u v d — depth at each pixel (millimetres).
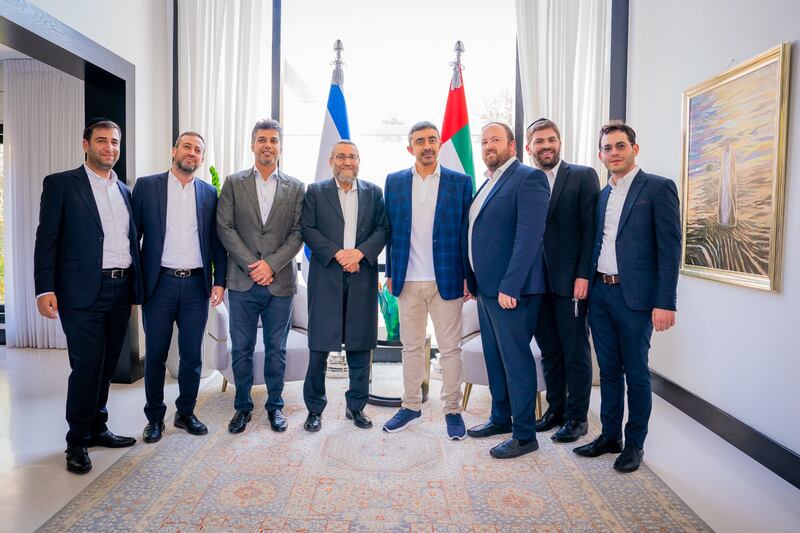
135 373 3701
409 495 2088
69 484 2143
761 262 2422
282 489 2119
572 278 2572
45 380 3660
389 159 4348
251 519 1896
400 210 2656
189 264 2588
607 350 2398
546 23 3848
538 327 2758
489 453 2477
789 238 2289
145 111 3842
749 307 2555
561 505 2021
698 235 2961
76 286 2273
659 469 2354
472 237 2516
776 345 2369
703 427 2896
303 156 4387
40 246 2234
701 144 2906
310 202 2734
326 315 2682
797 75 2232
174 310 2600
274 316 2771
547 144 2648
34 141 4449
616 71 3840
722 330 2775
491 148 2473
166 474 2232
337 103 3816
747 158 2516
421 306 2711
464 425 2707
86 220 2291
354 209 2746
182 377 2688
